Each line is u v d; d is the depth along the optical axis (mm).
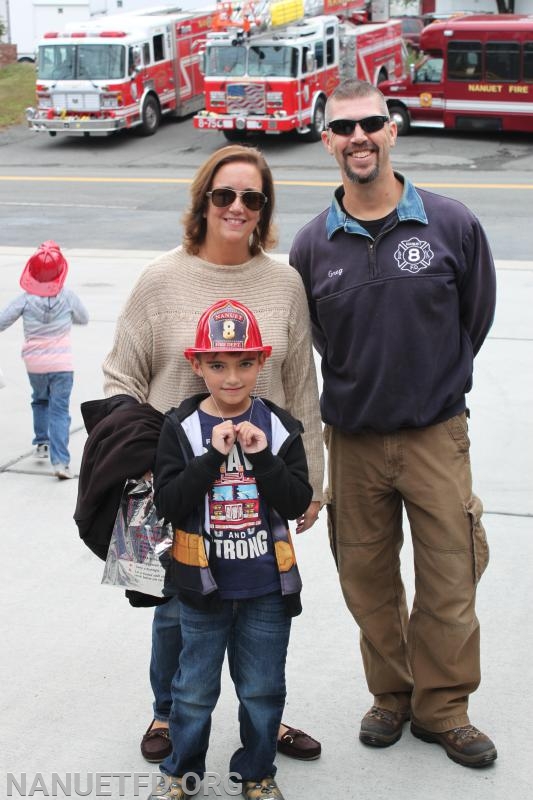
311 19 25281
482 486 6324
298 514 3334
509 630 4707
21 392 8391
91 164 23906
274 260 3693
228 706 4195
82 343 9477
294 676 4395
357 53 27000
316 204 18266
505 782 3717
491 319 3910
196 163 23641
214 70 24281
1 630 4809
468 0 38031
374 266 3658
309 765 3836
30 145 26547
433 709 3861
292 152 24375
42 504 6281
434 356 3680
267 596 3361
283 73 23844
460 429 3793
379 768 3812
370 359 3680
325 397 3879
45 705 4219
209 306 3574
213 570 3311
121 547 3436
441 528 3742
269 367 3586
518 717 4074
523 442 7004
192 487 3195
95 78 25250
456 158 23047
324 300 3736
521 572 5246
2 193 20516
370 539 3914
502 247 14359
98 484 3371
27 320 6637
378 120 3574
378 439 3781
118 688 4332
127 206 18781
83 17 40219
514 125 24594
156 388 3668
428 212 3686
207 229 3564
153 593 3422
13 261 13570
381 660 3973
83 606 5031
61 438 6652
